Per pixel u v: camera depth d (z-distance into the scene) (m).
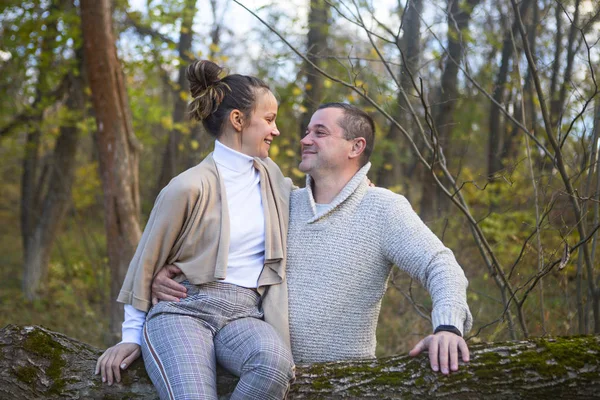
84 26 5.04
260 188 2.31
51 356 2.21
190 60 6.77
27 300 7.94
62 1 7.32
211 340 2.08
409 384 2.02
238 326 2.08
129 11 7.05
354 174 2.40
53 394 2.14
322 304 2.25
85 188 9.52
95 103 5.19
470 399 1.98
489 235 5.17
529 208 5.36
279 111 6.04
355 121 2.38
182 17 7.00
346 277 2.26
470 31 4.98
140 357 2.19
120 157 5.24
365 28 2.89
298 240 2.33
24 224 8.36
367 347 2.31
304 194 2.43
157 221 2.16
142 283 2.16
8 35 7.29
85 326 6.64
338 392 2.05
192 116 2.37
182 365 1.96
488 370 1.98
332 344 2.26
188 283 2.16
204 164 2.26
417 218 2.27
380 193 2.32
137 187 5.39
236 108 2.28
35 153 8.57
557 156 2.83
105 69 5.10
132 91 7.61
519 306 2.91
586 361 1.97
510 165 3.03
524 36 2.75
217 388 2.10
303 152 2.40
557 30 4.38
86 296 7.63
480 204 6.29
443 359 1.90
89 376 2.17
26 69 7.76
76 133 8.23
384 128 8.09
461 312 1.98
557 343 2.04
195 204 2.16
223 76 2.44
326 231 2.30
